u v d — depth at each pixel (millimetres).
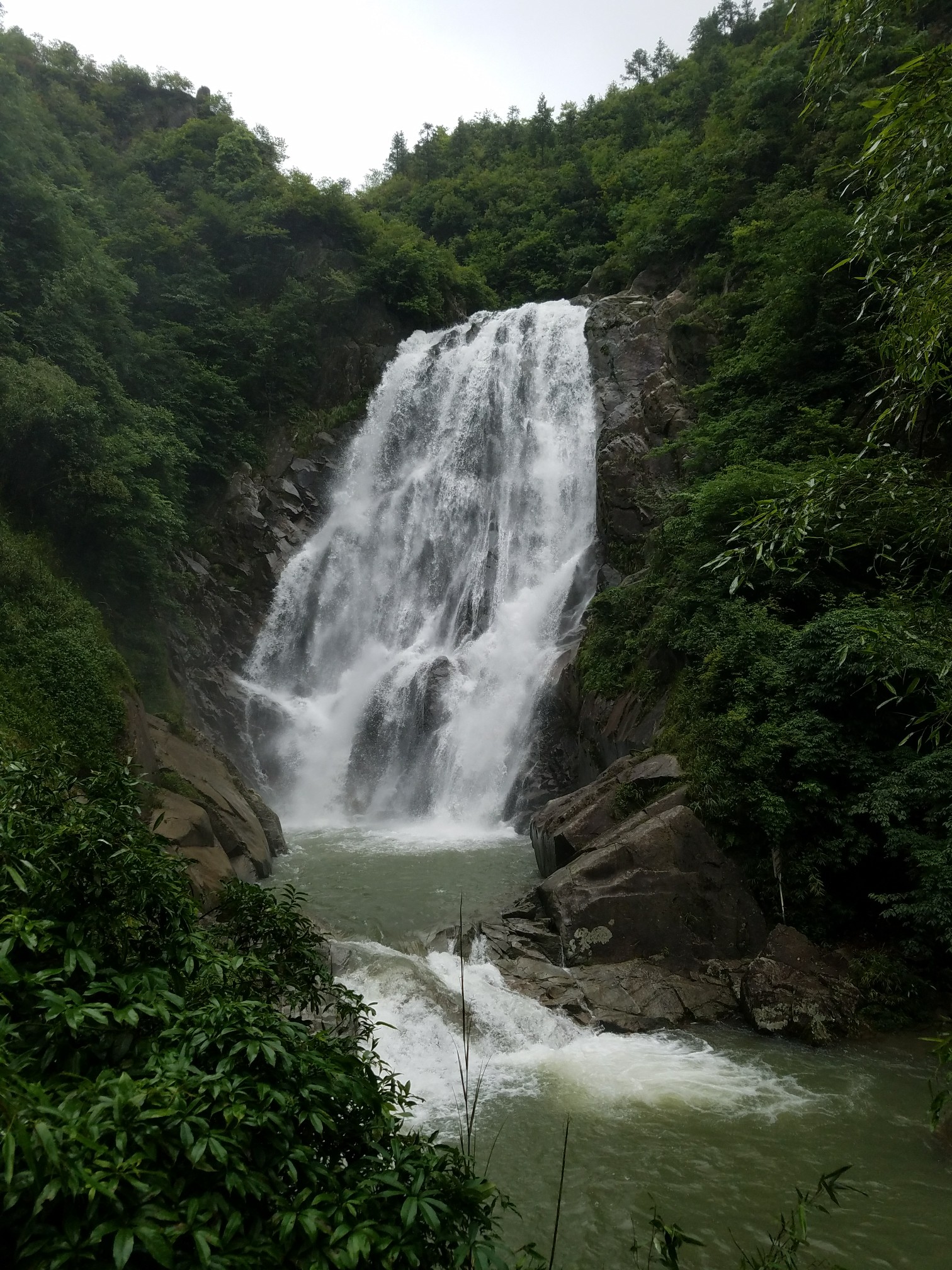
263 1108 2820
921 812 10898
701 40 56438
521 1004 9742
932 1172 6926
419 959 10844
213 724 22500
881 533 5379
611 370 27906
